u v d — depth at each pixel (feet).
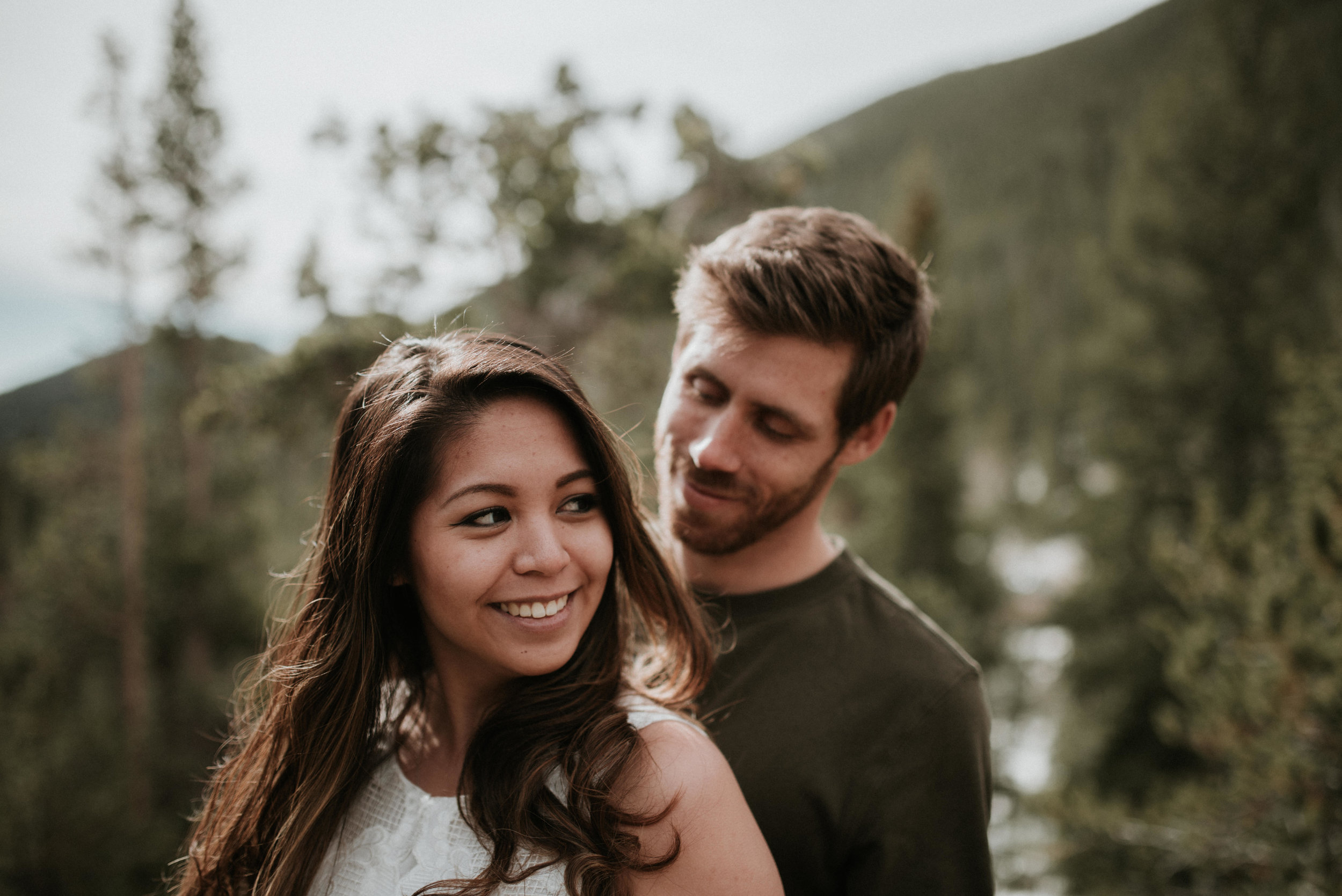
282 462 52.49
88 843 35.60
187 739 46.78
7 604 50.31
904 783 4.83
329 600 4.27
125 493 46.44
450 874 3.78
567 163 23.12
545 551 3.62
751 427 5.12
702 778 3.61
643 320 24.16
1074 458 61.11
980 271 191.93
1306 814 15.70
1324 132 45.93
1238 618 18.90
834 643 5.18
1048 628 49.29
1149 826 20.10
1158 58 267.80
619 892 3.56
